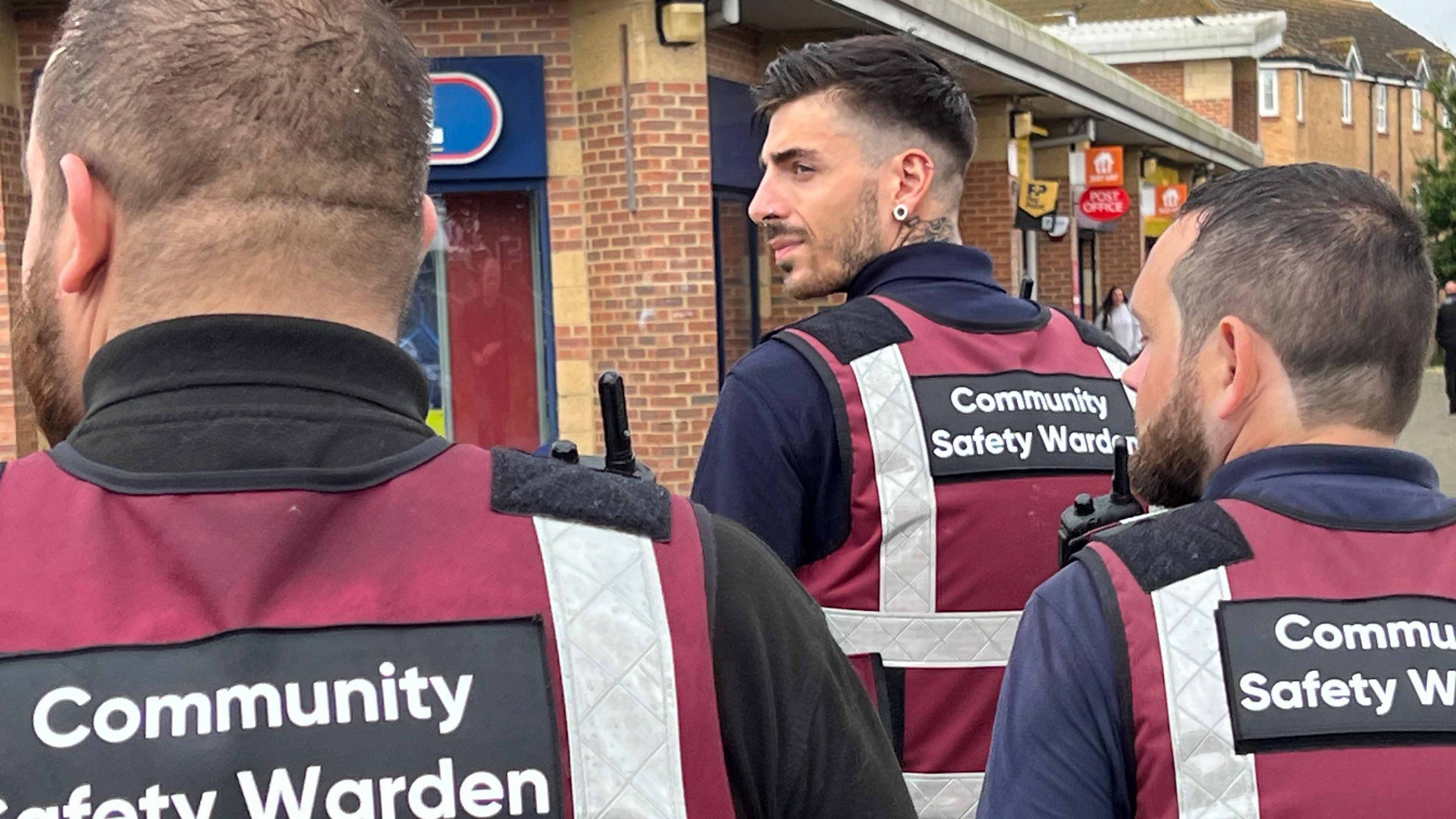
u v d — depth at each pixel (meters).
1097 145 19.42
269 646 0.95
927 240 2.52
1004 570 2.27
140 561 0.96
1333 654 1.39
